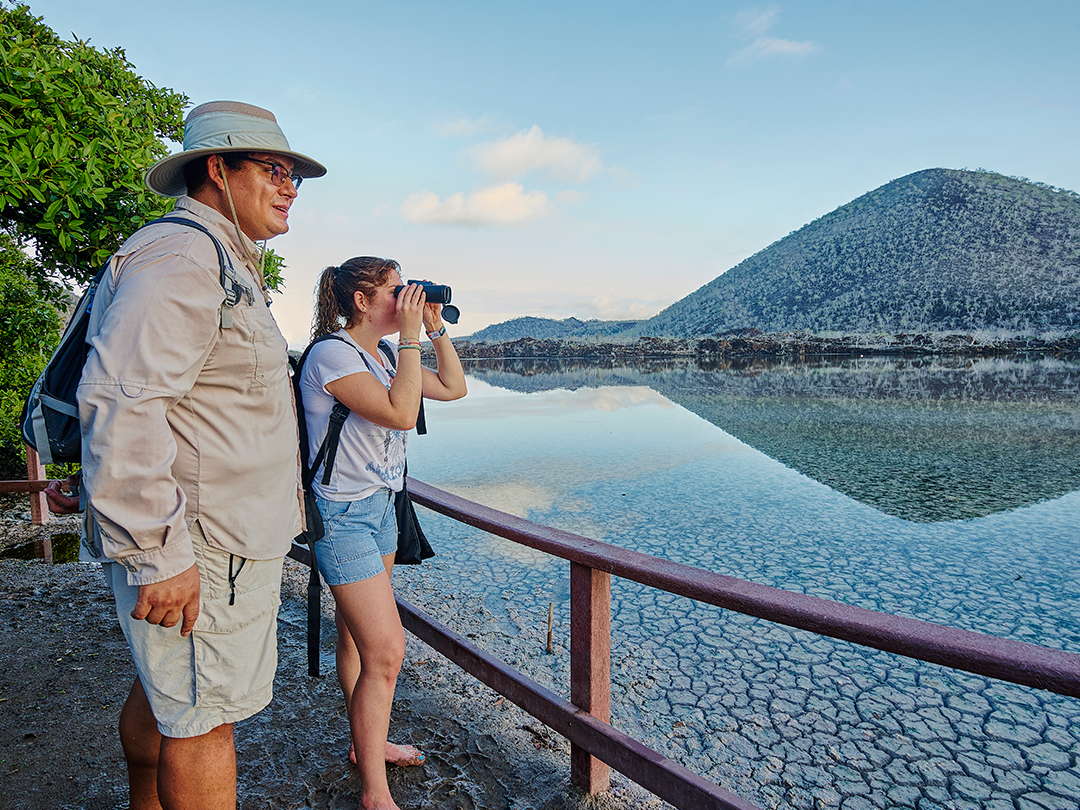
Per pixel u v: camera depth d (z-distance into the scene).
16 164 2.82
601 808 1.72
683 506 6.33
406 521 1.80
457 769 1.90
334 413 1.56
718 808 1.35
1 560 3.80
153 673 1.10
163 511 0.97
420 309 1.57
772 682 2.90
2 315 5.41
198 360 1.05
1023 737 2.48
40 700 2.25
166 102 4.30
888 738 2.47
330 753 1.96
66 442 1.07
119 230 3.34
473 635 3.35
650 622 3.55
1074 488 7.17
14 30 3.17
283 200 1.32
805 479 7.61
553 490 7.04
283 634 2.84
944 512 6.12
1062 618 3.75
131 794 1.41
